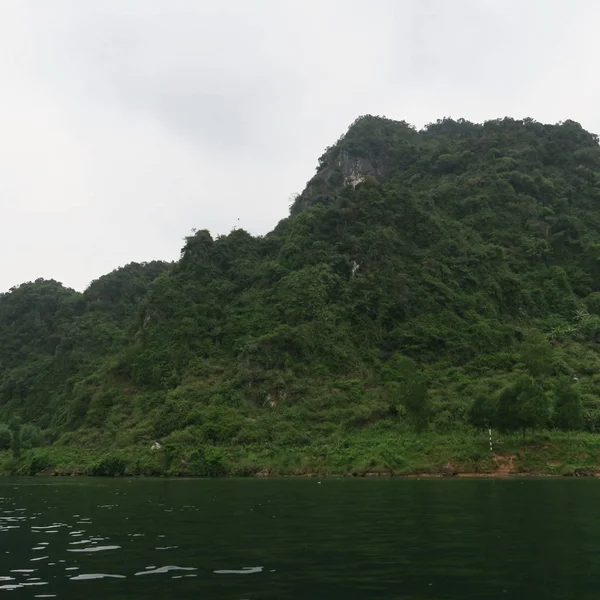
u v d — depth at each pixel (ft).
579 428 201.57
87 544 64.64
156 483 171.32
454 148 477.77
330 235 346.95
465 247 346.13
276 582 45.65
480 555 55.11
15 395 419.54
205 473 208.44
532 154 450.71
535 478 165.99
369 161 481.87
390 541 62.80
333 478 179.52
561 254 372.17
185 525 78.18
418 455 194.90
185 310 321.73
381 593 42.16
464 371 265.13
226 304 332.80
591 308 325.62
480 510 88.99
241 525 76.95
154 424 255.29
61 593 43.27
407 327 290.97
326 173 479.00
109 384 305.73
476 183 411.75
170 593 42.80
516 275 342.44
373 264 317.42
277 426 233.14
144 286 504.02
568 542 61.46
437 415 221.46
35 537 70.28
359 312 298.15
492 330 288.92
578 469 177.88
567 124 496.64
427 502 101.40
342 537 65.72
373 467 190.39
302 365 267.18
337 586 44.24
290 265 334.03
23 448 286.05
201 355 300.20
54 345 459.32
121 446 249.96
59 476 233.35
